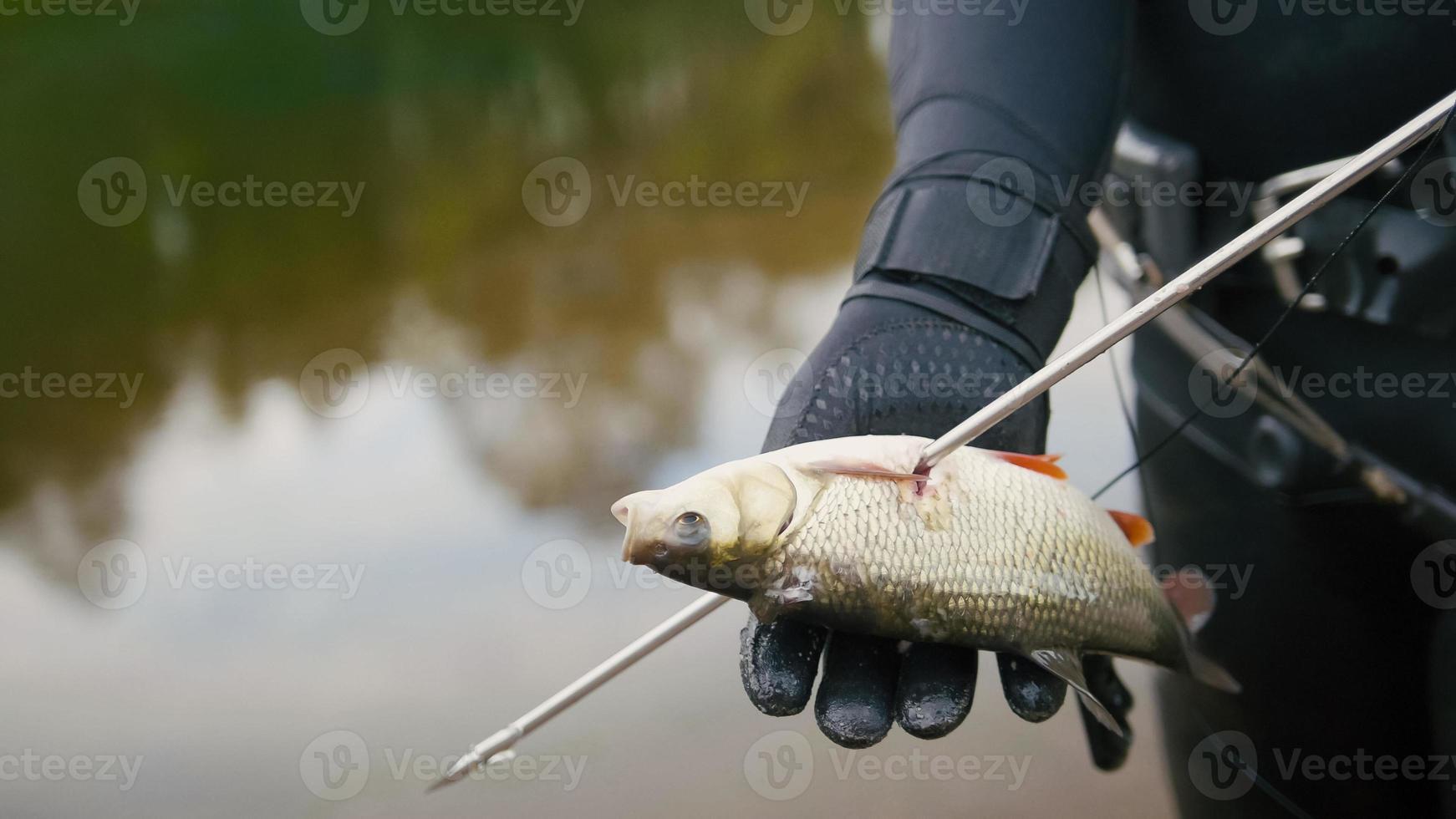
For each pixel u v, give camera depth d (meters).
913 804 1.19
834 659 0.92
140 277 2.55
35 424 2.04
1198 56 1.01
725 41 3.82
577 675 1.33
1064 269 0.96
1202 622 0.97
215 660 1.41
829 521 0.89
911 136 0.98
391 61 3.91
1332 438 1.00
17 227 2.83
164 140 3.30
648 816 1.18
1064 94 0.96
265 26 4.01
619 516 0.90
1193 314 1.04
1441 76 0.94
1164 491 1.09
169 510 1.75
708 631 1.41
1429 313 0.95
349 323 2.28
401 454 1.83
